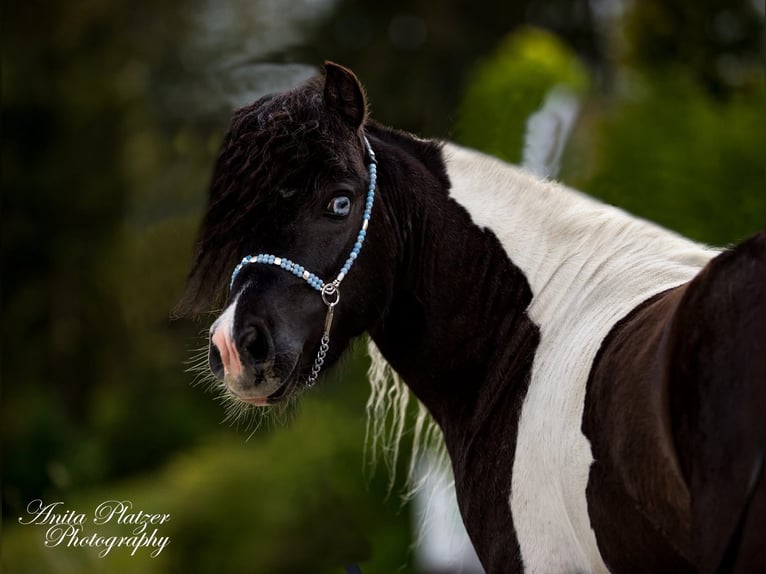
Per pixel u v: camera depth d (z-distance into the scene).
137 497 16.42
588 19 23.42
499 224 5.20
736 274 3.74
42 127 23.77
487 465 4.95
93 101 23.62
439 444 5.98
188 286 4.85
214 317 5.36
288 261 4.79
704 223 10.18
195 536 15.41
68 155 23.58
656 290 4.62
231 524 15.33
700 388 3.73
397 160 5.28
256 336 4.70
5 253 23.17
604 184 10.46
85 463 19.17
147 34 24.92
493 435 4.96
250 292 4.73
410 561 11.34
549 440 4.61
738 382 3.63
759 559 3.47
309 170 4.76
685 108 10.61
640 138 10.48
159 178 24.02
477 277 5.18
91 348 23.20
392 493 12.48
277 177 4.74
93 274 23.36
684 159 10.31
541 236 5.14
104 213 23.61
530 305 5.05
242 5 25.41
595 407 4.36
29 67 23.39
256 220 4.76
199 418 22.23
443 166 5.36
